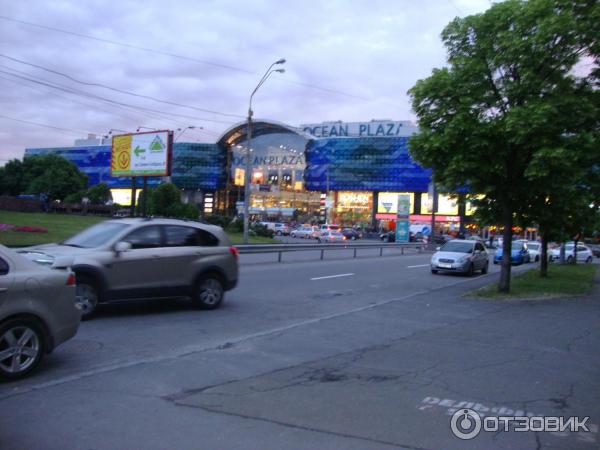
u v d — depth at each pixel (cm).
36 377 620
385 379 648
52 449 428
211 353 756
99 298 955
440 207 8562
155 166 3747
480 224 1644
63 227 3603
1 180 8500
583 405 567
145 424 486
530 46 1276
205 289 1102
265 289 1510
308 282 1730
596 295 1578
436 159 1412
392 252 4272
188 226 1095
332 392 592
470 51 1420
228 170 10488
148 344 801
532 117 1222
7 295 588
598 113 1309
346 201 9244
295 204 10138
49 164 8338
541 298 1445
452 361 742
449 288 1697
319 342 848
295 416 515
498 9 1366
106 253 962
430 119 1423
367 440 461
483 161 1387
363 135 9338
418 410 540
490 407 554
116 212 5981
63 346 770
